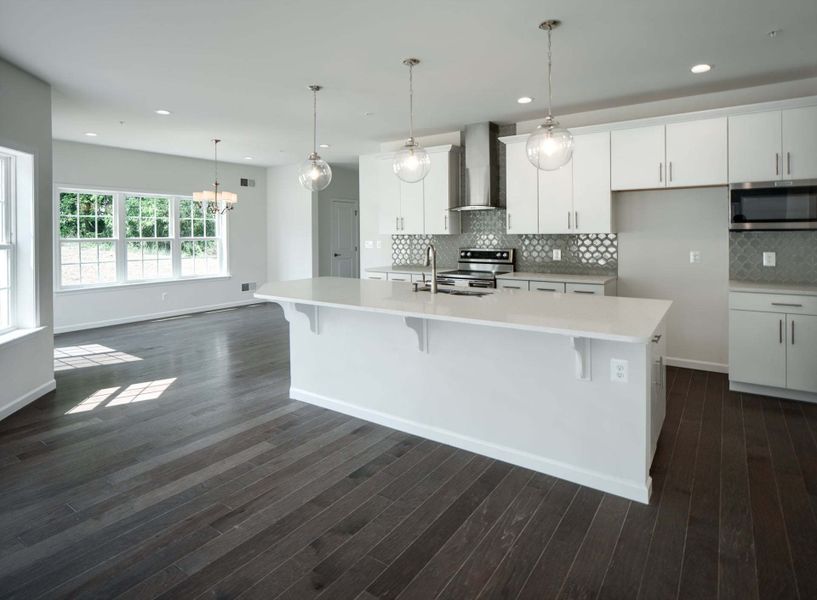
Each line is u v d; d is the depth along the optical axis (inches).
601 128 187.2
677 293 190.1
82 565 78.7
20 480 106.0
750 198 160.7
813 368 146.6
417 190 240.2
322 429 133.2
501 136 223.9
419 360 127.0
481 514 92.8
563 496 99.0
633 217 196.7
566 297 130.5
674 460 113.7
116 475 108.3
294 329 155.5
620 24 121.4
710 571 76.4
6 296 153.0
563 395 105.0
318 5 111.0
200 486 103.7
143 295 294.4
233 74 155.6
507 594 72.1
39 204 157.8
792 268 168.6
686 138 171.3
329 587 73.7
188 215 321.4
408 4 110.9
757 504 95.0
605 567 77.6
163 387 169.0
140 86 167.0
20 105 148.3
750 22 120.7
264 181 363.6
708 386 167.2
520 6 111.9
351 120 214.4
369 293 140.3
